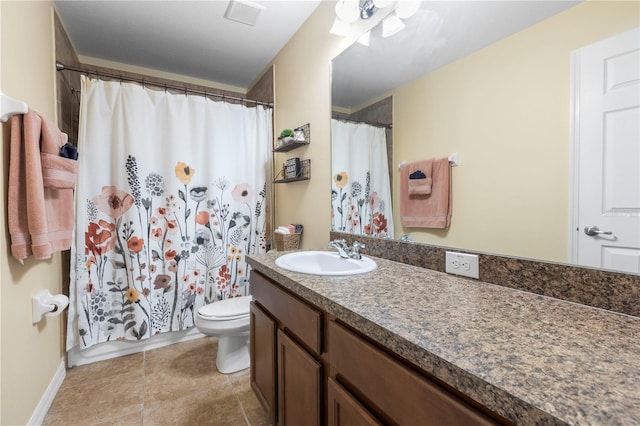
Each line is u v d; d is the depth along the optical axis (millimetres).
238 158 2562
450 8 1192
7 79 1237
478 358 537
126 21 2127
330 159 1913
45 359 1582
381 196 1543
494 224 1036
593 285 801
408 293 932
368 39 1604
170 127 2270
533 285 926
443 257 1207
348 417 826
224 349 1938
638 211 716
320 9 1974
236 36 2334
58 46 1981
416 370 635
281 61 2525
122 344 2166
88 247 2023
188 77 3049
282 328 1262
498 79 1019
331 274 1142
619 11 739
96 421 1483
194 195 2377
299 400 1104
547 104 885
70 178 1517
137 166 2135
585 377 477
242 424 1478
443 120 1220
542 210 902
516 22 963
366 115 1629
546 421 396
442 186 1226
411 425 624
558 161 863
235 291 2570
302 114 2215
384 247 1508
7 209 1216
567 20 838
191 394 1708
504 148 1001
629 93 725
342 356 857
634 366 511
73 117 2260
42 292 1516
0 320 1126
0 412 1106
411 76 1364
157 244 2244
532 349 573
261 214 2664
